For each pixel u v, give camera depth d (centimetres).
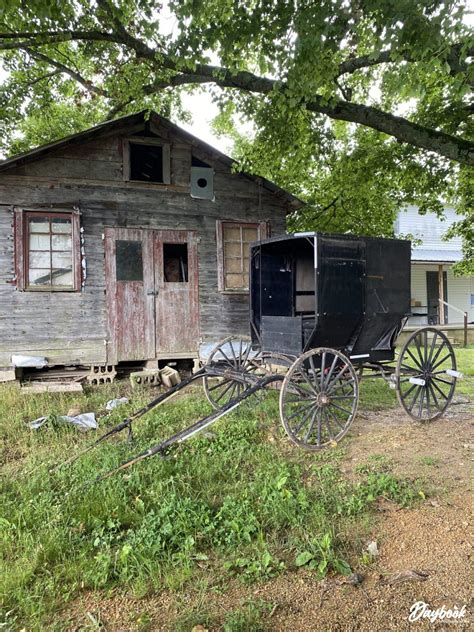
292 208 955
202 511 328
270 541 299
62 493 365
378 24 409
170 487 369
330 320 483
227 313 889
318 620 229
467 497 361
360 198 1102
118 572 270
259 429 536
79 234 789
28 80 1052
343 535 306
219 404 630
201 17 455
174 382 795
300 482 385
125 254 822
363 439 510
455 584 254
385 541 302
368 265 512
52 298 777
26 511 327
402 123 590
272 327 554
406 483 382
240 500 349
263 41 487
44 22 586
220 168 888
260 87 593
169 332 849
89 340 797
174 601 246
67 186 784
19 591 249
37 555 278
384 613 233
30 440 496
